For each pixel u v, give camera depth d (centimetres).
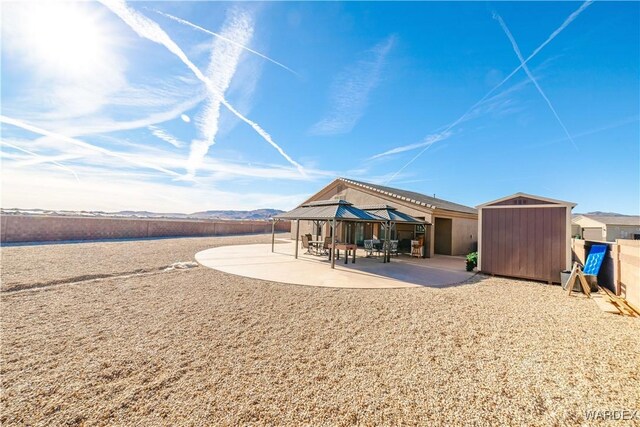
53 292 712
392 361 382
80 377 331
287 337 460
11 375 332
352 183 1912
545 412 277
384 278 947
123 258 1268
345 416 268
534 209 984
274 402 289
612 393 312
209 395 299
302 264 1198
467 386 323
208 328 494
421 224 1546
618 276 715
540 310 629
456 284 889
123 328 489
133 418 261
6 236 1784
